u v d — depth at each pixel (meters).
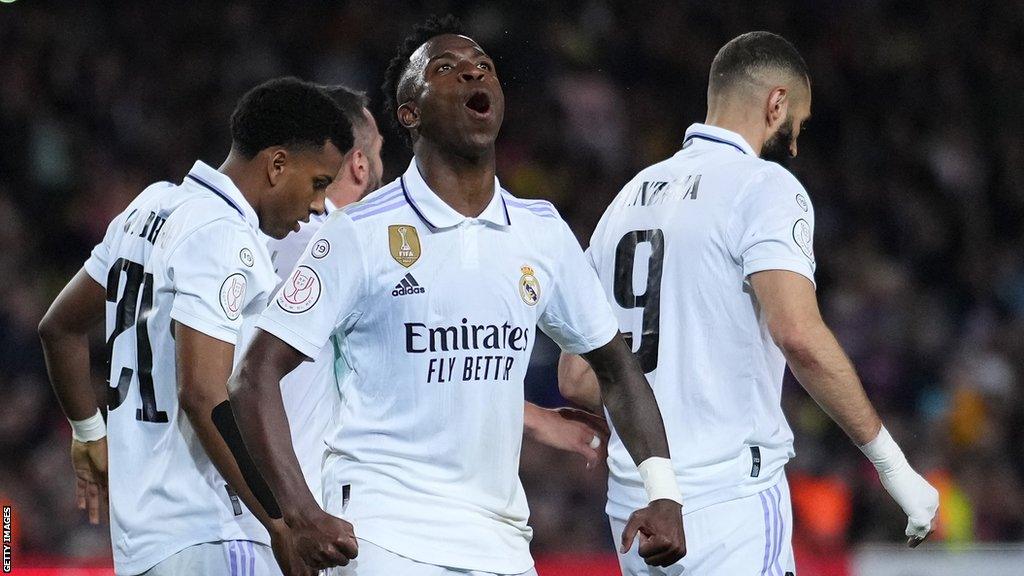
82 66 45.28
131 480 13.66
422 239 12.14
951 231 46.47
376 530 12.02
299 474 11.59
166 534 13.39
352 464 12.29
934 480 34.19
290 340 11.85
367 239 12.02
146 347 13.59
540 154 45.94
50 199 41.31
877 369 39.22
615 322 13.16
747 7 53.16
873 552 22.81
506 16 49.56
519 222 12.59
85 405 16.06
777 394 14.65
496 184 12.54
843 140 50.19
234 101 45.88
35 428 33.19
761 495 14.29
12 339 35.34
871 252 44.44
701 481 14.20
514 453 12.47
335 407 13.74
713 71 15.49
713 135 15.12
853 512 31.70
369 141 17.30
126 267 13.98
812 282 14.03
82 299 15.17
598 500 31.00
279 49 47.69
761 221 14.12
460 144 12.09
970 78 53.09
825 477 32.28
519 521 12.59
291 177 13.91
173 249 13.30
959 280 44.41
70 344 15.55
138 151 43.62
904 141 50.00
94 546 30.20
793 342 13.71
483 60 12.34
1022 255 46.31
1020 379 38.97
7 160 42.09
